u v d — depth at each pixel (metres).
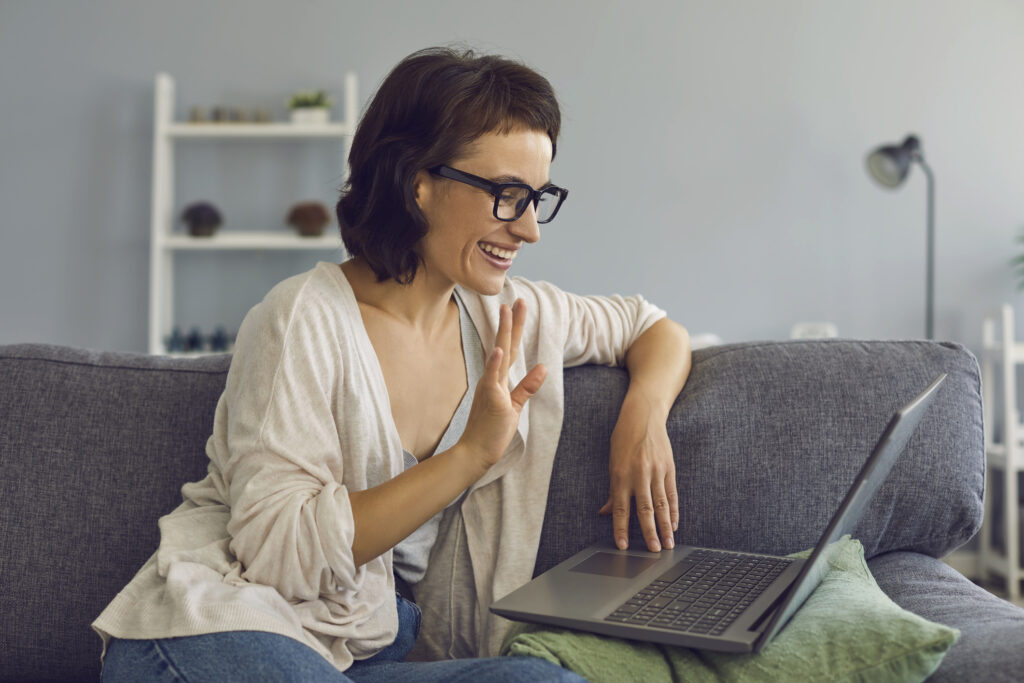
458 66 1.07
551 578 1.07
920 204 3.83
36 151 3.93
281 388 1.02
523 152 1.06
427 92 1.06
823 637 0.91
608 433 1.28
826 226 3.86
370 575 1.07
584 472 1.27
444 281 1.15
